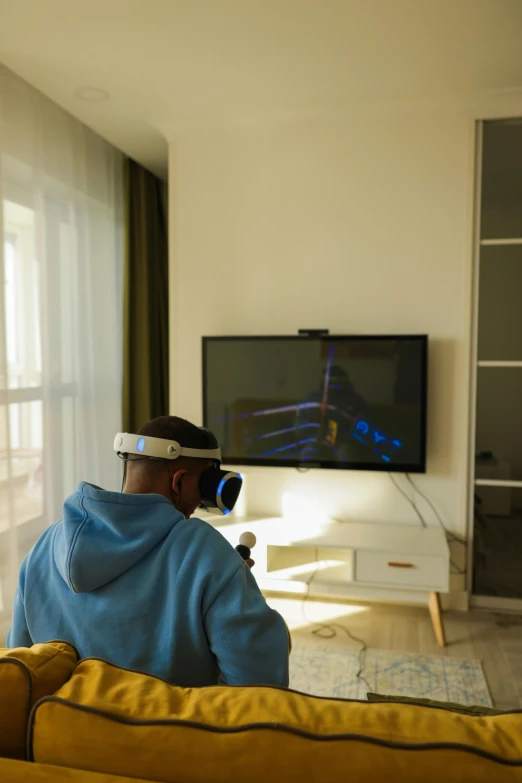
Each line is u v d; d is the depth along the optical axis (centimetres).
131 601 90
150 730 71
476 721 72
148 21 227
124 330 373
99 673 81
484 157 297
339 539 288
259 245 324
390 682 234
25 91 282
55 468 309
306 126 315
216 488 109
